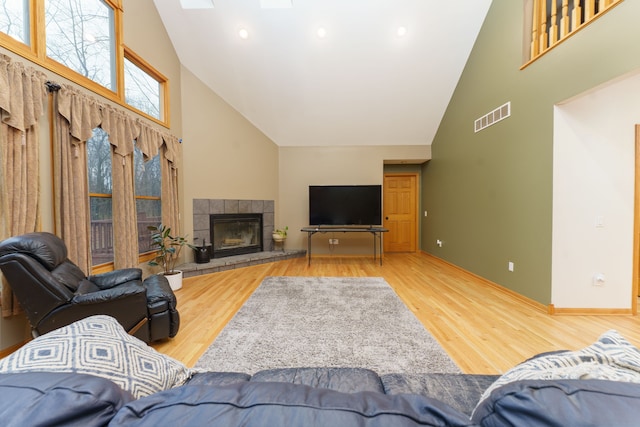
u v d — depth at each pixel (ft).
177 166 12.75
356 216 16.56
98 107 8.44
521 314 8.36
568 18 7.99
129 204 9.59
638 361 2.04
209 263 13.66
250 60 13.32
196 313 8.46
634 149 8.13
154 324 6.36
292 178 17.98
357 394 1.57
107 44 9.35
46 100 6.98
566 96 7.79
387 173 20.16
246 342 6.66
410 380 3.17
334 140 17.62
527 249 9.32
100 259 9.10
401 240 20.20
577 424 1.19
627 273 8.25
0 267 5.16
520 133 9.62
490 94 11.34
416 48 12.73
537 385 1.46
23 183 6.28
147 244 11.38
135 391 2.22
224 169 15.06
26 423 1.21
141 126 10.32
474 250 12.67
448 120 15.40
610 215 8.21
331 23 11.81
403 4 11.15
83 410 1.35
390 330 7.29
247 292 10.50
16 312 6.11
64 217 7.35
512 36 10.00
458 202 14.24
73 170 7.67
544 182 8.61
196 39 12.62
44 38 7.00
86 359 2.13
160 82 12.28
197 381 2.99
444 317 8.14
